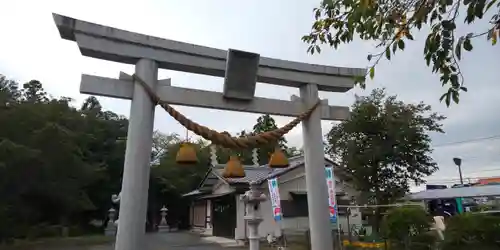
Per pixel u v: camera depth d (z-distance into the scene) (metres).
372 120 16.28
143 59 4.08
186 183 28.69
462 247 10.41
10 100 17.16
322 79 5.21
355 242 12.95
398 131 15.88
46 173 16.80
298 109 5.03
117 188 25.98
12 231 16.78
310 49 4.16
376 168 16.38
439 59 2.63
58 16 3.72
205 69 4.45
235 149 4.41
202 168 28.30
